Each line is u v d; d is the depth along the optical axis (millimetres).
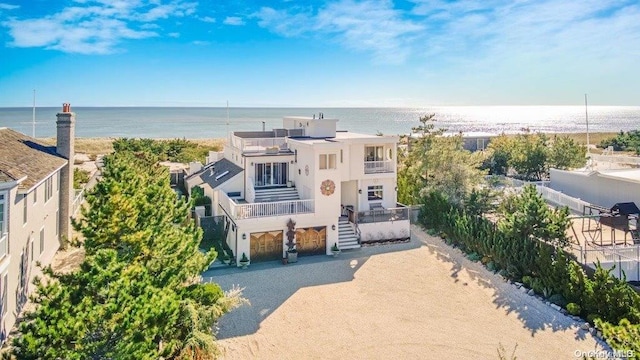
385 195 34938
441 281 25266
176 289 16469
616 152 68125
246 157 32875
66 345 10281
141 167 33719
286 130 39219
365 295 23500
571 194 40375
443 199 33562
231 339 18984
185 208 23469
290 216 28797
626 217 26906
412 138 44375
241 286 24500
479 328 19969
